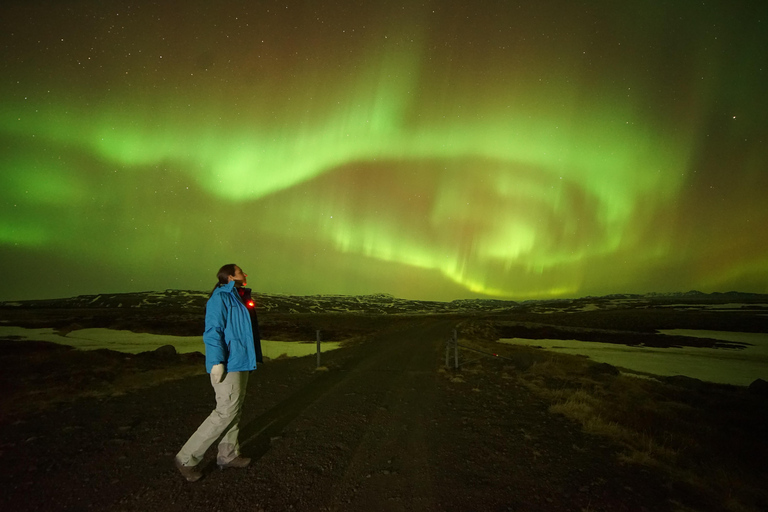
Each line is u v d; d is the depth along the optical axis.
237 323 3.68
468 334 34.94
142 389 7.98
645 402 9.33
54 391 7.49
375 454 4.59
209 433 3.60
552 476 3.99
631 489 3.70
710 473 4.24
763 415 9.77
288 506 3.26
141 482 3.61
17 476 3.68
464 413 6.61
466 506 3.34
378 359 14.24
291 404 6.96
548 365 12.90
